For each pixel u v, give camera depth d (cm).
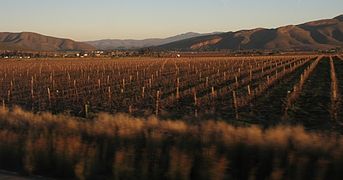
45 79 5594
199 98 3189
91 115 2456
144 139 1352
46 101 3369
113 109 2811
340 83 4303
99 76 5916
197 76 5466
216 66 7919
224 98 3161
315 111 2600
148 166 1091
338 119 2328
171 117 2336
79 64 10250
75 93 3847
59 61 13400
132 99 3306
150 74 6088
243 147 1166
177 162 1047
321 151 1112
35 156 1188
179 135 1341
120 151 1149
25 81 5284
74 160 1124
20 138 1344
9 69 8150
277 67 6819
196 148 1210
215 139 1258
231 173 1069
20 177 1091
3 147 1259
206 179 1018
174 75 5759
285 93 3428
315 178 963
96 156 1157
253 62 9369
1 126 1593
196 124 1636
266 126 2047
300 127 1533
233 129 1349
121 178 1054
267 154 1116
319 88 3844
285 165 1053
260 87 3691
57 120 1667
